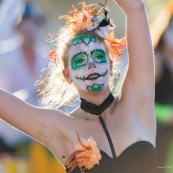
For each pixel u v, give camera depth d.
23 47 15.91
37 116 10.70
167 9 15.62
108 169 10.49
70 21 10.89
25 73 15.80
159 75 14.93
